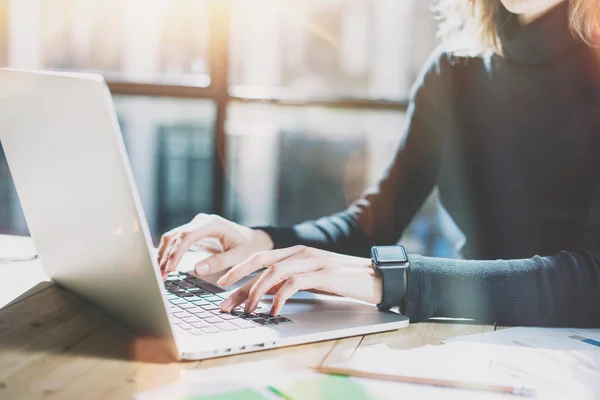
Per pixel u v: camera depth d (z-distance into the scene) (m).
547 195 1.45
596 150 1.38
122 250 0.68
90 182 0.68
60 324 0.82
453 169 1.60
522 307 0.91
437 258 0.97
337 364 0.70
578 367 0.72
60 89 0.68
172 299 0.93
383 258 0.92
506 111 1.49
